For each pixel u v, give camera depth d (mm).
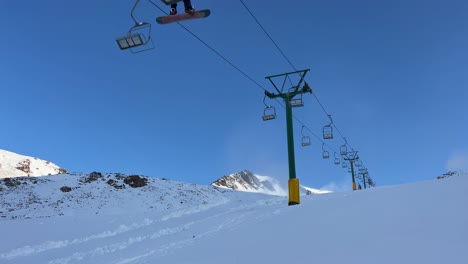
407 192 11250
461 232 6129
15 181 65000
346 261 5879
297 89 23391
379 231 7336
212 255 8422
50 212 52969
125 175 75625
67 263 13414
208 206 29375
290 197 20406
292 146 21750
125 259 11531
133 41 10008
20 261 15023
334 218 9602
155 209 61031
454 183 11078
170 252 10312
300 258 6641
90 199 61188
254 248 8250
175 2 9680
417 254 5504
